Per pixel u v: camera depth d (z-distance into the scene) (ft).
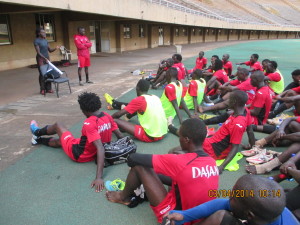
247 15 182.39
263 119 13.99
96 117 10.13
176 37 103.40
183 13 81.66
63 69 36.81
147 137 12.67
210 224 4.91
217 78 20.30
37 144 12.52
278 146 12.26
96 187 9.12
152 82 25.55
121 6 44.50
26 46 38.78
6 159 11.14
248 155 11.42
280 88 19.77
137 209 8.23
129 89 24.07
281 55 57.57
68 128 14.57
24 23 37.99
